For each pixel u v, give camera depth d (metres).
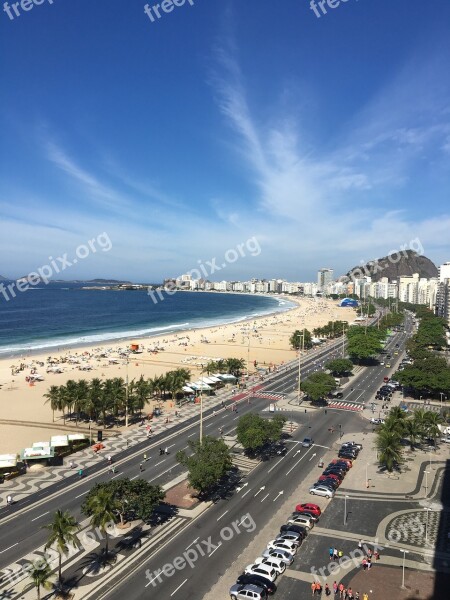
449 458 93.81
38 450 91.50
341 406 135.00
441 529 66.50
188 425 117.12
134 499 64.44
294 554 59.88
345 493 78.31
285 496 77.38
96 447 99.44
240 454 96.69
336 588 53.22
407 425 97.25
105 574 55.97
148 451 98.62
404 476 85.06
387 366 196.50
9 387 160.25
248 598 50.41
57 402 119.50
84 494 77.88
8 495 77.44
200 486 73.75
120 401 117.56
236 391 154.25
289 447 100.94
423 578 55.25
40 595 51.97
